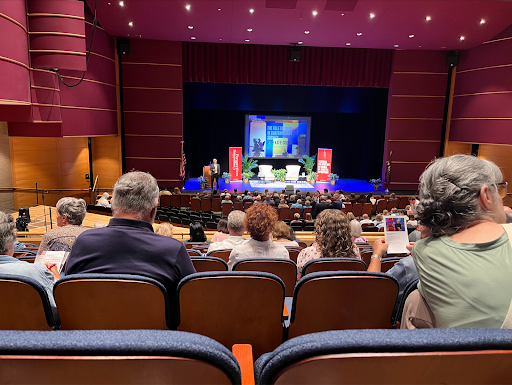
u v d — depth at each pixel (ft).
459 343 1.64
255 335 5.51
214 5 37.58
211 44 51.39
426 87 53.31
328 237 8.39
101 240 4.89
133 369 1.61
